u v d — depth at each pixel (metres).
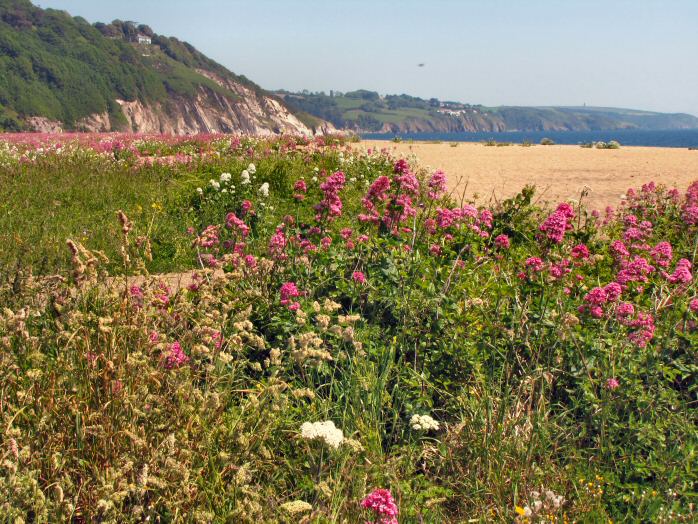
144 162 13.12
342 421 3.19
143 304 3.16
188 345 3.29
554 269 4.23
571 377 3.68
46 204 9.25
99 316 3.03
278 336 3.84
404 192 5.55
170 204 9.47
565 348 3.75
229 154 16.38
